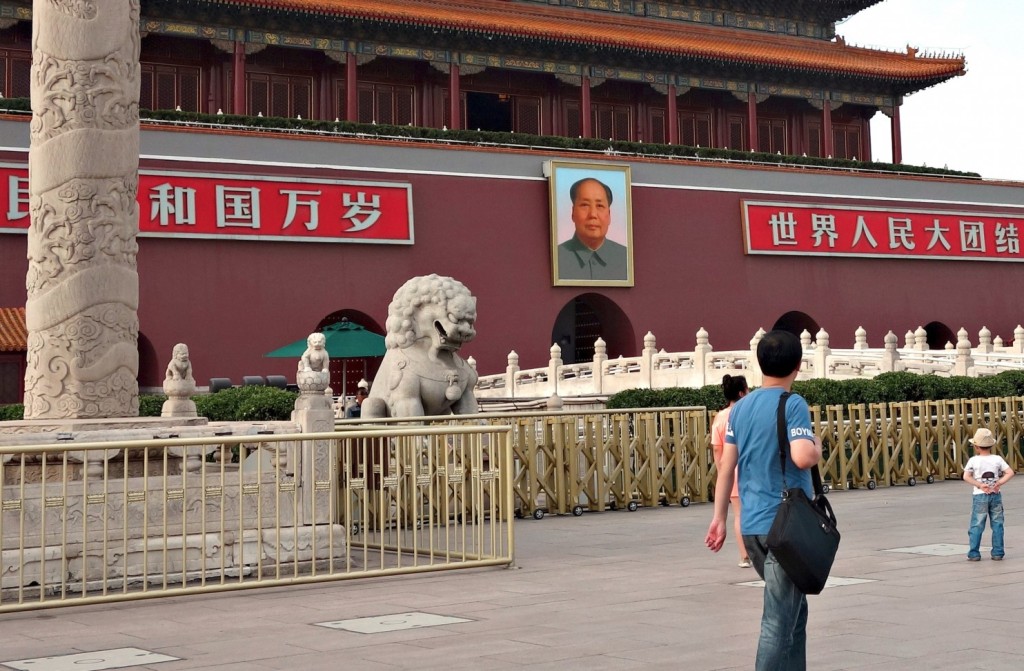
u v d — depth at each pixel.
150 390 42.75
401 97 55.75
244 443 13.02
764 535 7.96
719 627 10.49
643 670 8.92
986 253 61.19
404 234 47.00
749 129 60.09
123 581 12.39
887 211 58.53
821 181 57.19
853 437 25.22
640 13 60.66
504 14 54.81
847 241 57.34
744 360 39.12
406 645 9.91
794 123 64.25
